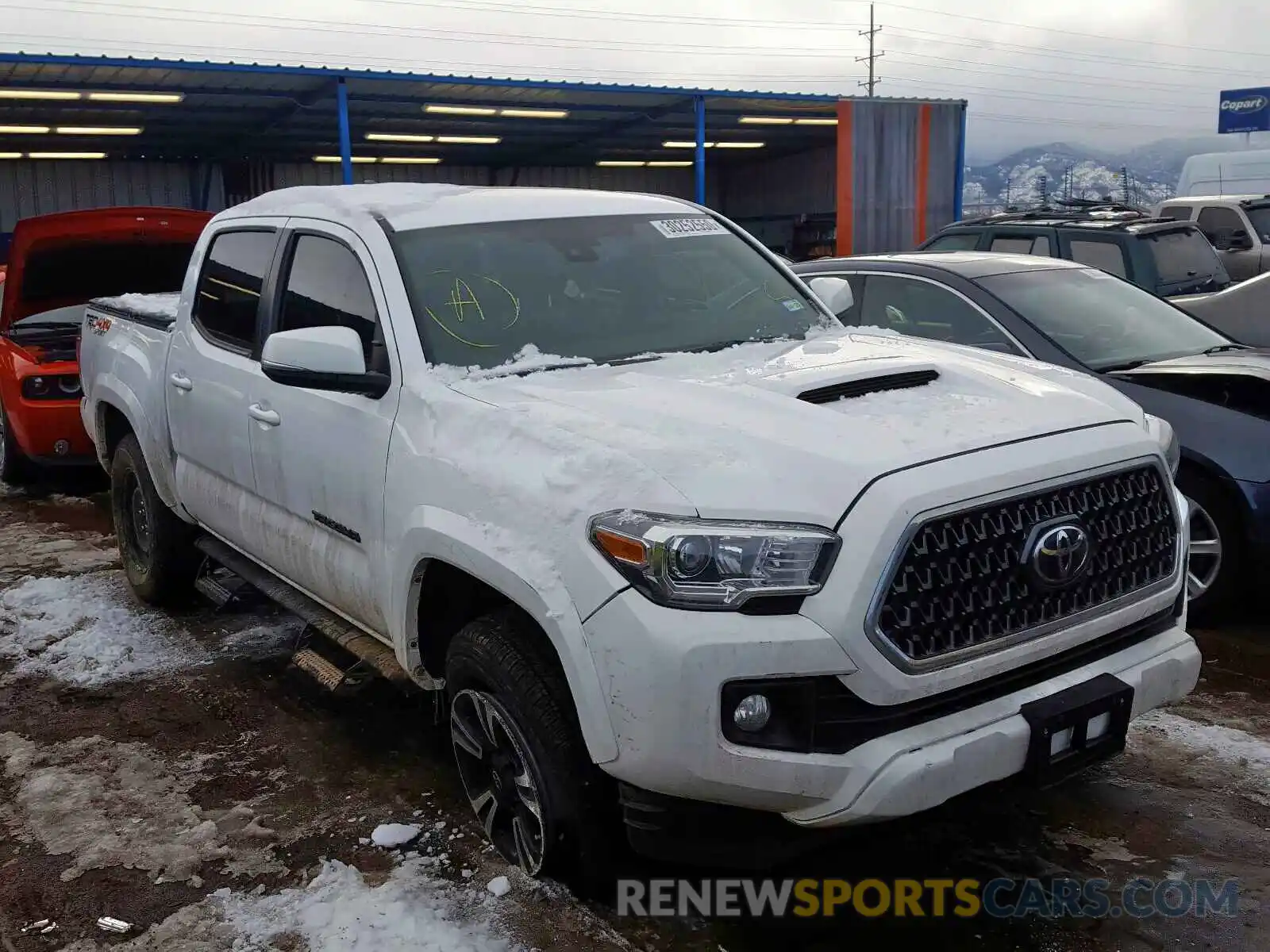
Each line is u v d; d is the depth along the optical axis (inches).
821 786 95.3
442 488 117.6
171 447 193.6
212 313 181.5
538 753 110.4
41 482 354.6
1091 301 228.8
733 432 107.0
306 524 151.5
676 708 94.1
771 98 892.6
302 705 175.9
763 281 164.7
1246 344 231.1
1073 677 106.1
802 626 94.1
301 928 117.0
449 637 130.6
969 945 111.3
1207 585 189.0
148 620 216.2
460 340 134.7
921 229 952.9
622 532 98.1
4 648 204.4
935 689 96.9
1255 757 147.3
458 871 126.4
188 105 815.1
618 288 150.3
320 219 156.9
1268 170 745.0
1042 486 103.1
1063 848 127.9
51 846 135.7
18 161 1011.3
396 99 842.2
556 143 1097.4
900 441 103.3
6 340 326.0
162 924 119.0
